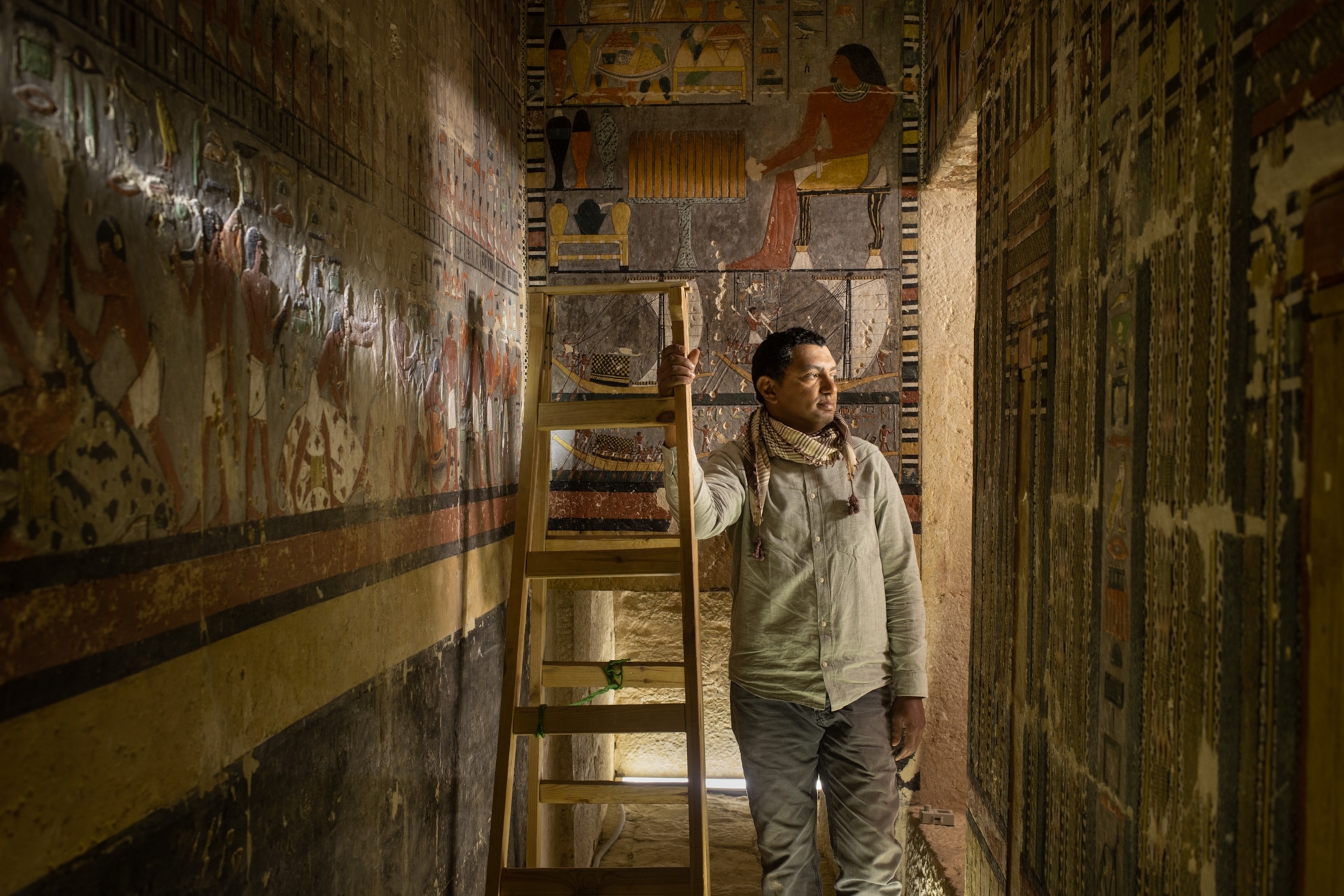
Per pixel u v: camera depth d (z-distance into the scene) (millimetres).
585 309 3166
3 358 809
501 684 2537
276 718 1299
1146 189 1164
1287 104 806
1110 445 1290
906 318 3119
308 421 1418
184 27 1102
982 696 2113
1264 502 845
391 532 1765
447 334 2152
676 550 2092
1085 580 1398
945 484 3115
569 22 3172
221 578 1161
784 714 2207
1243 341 891
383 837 1709
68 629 885
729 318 3158
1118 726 1246
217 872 1145
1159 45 1126
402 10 1881
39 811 844
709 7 3162
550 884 1922
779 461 2299
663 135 3170
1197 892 987
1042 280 1662
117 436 965
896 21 3125
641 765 4105
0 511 801
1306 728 764
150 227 1029
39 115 861
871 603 2215
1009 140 1937
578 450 3148
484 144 2531
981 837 2086
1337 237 720
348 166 1592
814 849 2250
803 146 3146
